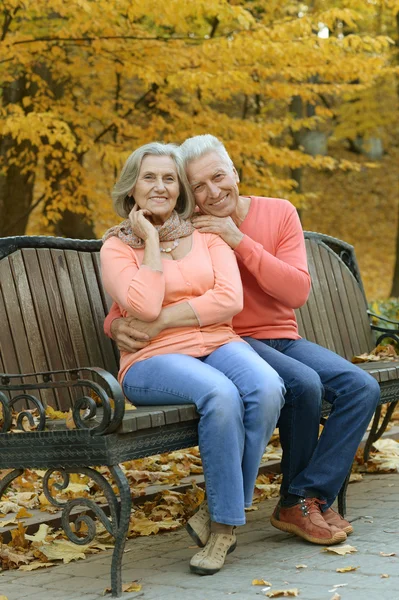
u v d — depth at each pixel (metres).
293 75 9.61
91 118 9.91
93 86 10.50
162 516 4.42
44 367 4.20
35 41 9.12
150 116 10.41
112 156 9.23
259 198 4.44
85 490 4.84
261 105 14.20
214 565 3.43
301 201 11.19
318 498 3.91
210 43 9.04
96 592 3.29
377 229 24.97
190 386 3.57
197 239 4.08
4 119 8.41
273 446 6.02
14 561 3.73
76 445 3.31
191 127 9.90
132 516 4.42
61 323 4.35
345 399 3.96
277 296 4.20
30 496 4.63
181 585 3.31
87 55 9.80
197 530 3.54
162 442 3.48
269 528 4.19
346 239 24.41
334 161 10.54
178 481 4.99
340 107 19.52
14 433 3.44
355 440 3.93
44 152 9.48
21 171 10.45
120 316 4.07
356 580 3.19
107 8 8.32
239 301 3.93
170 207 4.07
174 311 3.84
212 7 8.40
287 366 3.96
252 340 4.26
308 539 3.79
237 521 3.45
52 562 3.79
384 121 19.52
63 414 3.98
